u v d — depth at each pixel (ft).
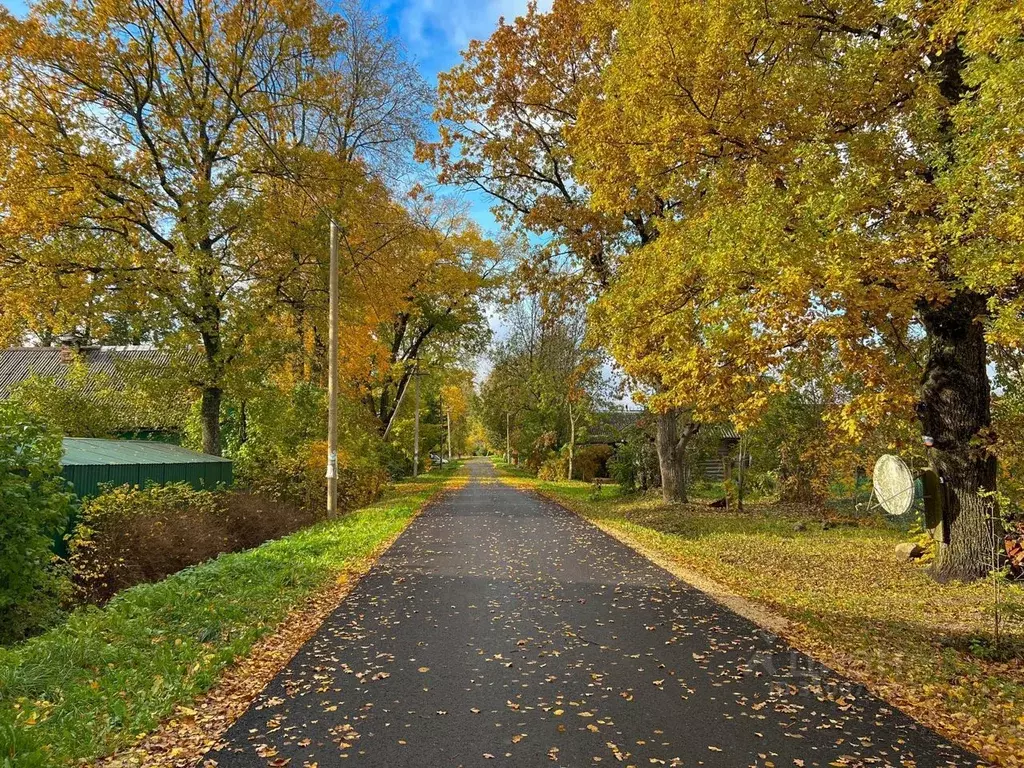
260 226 64.28
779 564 35.99
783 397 59.26
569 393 80.12
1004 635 20.66
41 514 23.70
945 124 24.72
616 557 38.78
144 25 63.52
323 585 30.35
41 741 12.83
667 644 20.94
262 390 67.67
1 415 24.03
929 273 23.04
